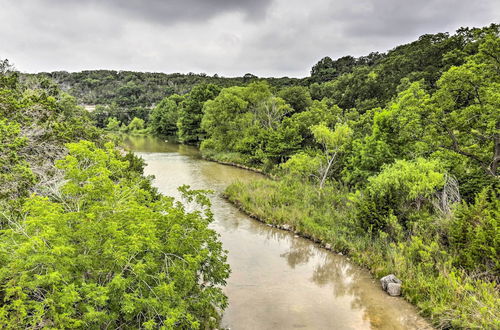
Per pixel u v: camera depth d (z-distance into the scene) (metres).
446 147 15.40
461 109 15.48
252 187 21.25
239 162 34.53
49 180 9.04
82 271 5.39
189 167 32.34
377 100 40.19
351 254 12.20
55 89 18.61
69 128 12.56
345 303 9.08
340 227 14.03
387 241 12.02
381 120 17.67
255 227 15.58
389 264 10.52
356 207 13.93
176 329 6.16
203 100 56.34
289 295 9.52
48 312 4.76
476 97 14.83
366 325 7.99
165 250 6.38
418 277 9.27
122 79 160.75
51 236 5.03
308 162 22.02
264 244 13.59
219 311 8.52
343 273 11.05
